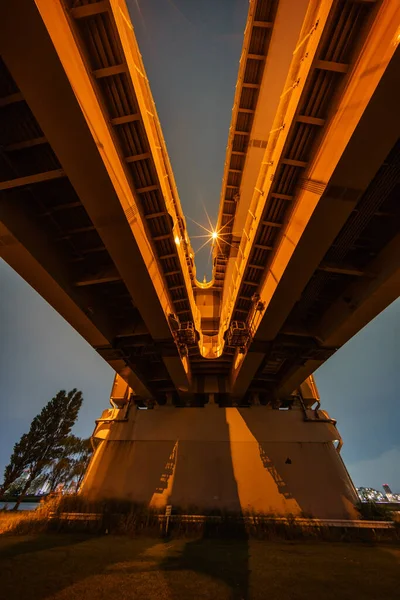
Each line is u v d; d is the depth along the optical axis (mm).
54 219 12945
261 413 27875
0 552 12875
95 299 17375
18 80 7121
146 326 18453
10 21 6070
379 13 7145
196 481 23344
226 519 19172
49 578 9773
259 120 22109
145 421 27781
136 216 12289
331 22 7629
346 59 8320
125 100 9469
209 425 26859
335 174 9336
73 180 9711
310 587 9445
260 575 10523
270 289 15352
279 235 13875
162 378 25797
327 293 17266
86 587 9109
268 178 12367
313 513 21406
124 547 14477
